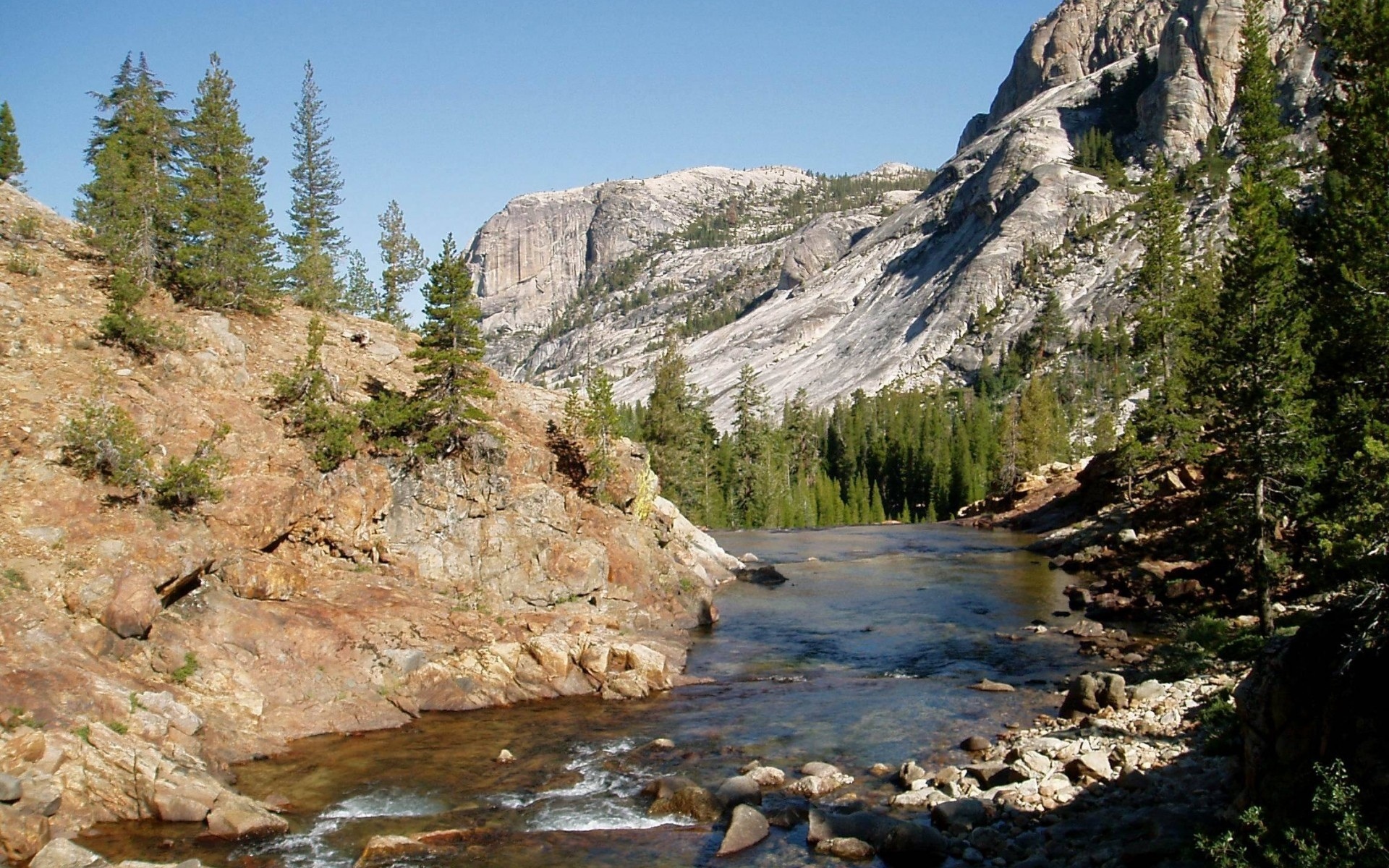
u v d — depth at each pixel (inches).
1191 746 663.1
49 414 924.0
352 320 1579.7
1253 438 1072.8
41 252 1227.9
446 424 1168.8
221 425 1013.2
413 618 968.9
